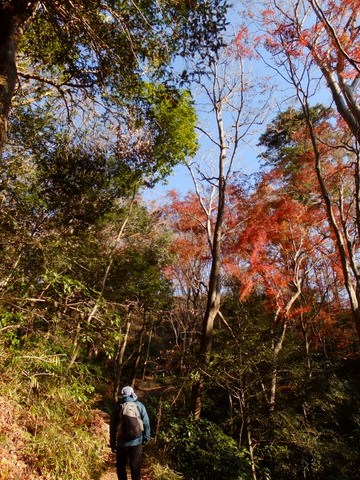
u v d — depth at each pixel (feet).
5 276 17.99
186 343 65.98
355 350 51.72
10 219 21.50
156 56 21.94
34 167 30.73
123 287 47.42
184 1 19.57
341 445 27.35
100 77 23.35
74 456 15.25
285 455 26.27
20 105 26.96
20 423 14.76
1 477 11.37
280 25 28.07
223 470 22.53
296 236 46.62
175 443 24.47
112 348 20.15
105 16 21.22
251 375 27.07
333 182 39.50
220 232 39.01
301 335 49.75
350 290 24.63
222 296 53.31
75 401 17.84
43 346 16.96
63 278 17.19
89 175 32.99
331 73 29.60
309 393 28.22
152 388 63.87
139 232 58.23
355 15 26.55
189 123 36.65
